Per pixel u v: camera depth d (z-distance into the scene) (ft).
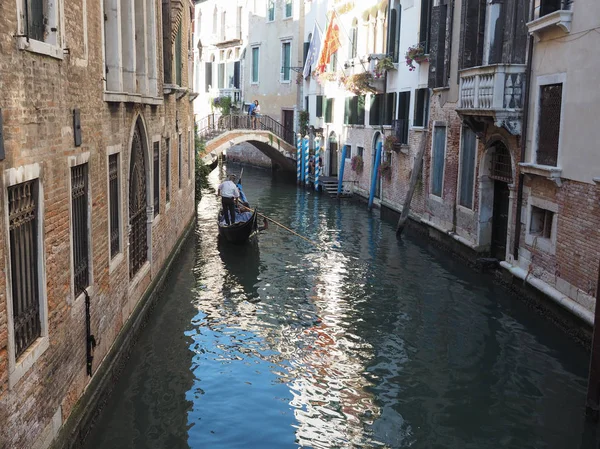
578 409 24.85
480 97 40.98
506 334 32.68
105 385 24.16
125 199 28.45
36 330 17.35
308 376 27.61
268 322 34.40
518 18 38.47
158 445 21.45
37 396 16.90
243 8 123.54
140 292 32.45
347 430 23.13
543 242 35.58
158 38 37.19
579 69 31.68
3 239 14.61
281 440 22.27
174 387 25.96
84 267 22.17
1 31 14.35
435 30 53.47
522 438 22.76
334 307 37.14
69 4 19.62
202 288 40.42
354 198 84.12
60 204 18.92
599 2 29.71
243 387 26.27
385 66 67.77
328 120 94.07
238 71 126.82
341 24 87.97
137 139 32.48
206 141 96.37
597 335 23.41
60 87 18.74
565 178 33.01
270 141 102.06
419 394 26.09
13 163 15.17
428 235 57.31
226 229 52.60
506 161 42.73
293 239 56.54
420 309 36.76
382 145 72.90
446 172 52.54
